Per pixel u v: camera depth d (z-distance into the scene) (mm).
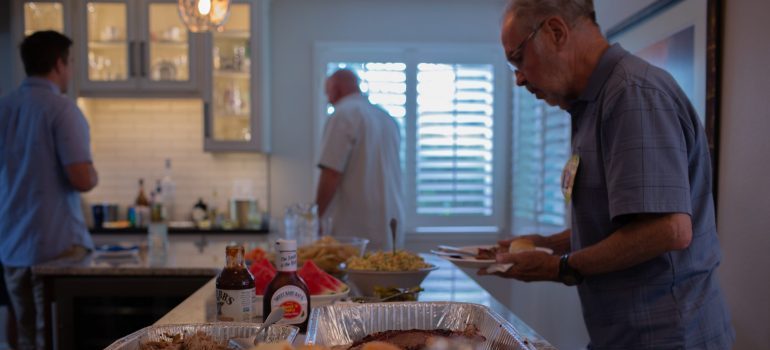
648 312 1299
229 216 4258
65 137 2594
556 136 3316
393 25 4328
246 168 4316
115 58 4012
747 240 1712
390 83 4293
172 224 4094
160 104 4289
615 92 1270
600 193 1355
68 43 2744
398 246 3314
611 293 1338
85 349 2268
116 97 3982
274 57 4297
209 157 4305
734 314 1778
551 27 1367
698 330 1295
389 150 3287
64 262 2377
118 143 4285
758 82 1654
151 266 2268
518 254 1404
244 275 1107
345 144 3102
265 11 4094
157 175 4289
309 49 4305
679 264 1289
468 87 4305
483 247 1828
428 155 4305
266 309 1121
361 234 3191
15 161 2600
